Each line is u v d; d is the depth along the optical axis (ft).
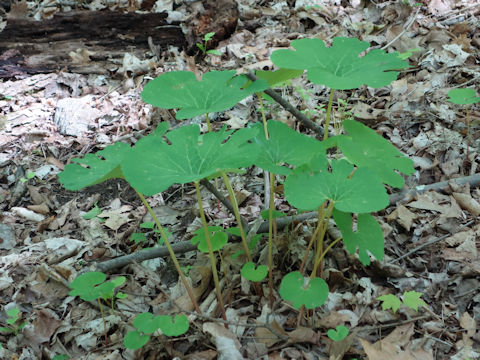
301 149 3.11
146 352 3.41
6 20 7.38
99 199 4.77
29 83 6.26
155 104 3.18
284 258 3.75
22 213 4.62
